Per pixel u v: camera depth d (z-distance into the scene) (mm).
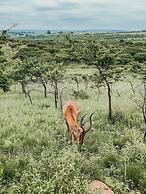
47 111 18500
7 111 18031
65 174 7129
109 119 16312
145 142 11969
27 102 22750
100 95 27141
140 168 8992
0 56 9438
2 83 25078
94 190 7086
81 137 11008
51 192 6672
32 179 7113
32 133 12539
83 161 9289
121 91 29578
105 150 10602
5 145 10961
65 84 35594
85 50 16719
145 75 17000
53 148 10773
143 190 8164
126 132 13227
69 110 11969
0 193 7184
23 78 26047
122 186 7836
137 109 18625
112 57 16359
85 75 30203
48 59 27734
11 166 8852
